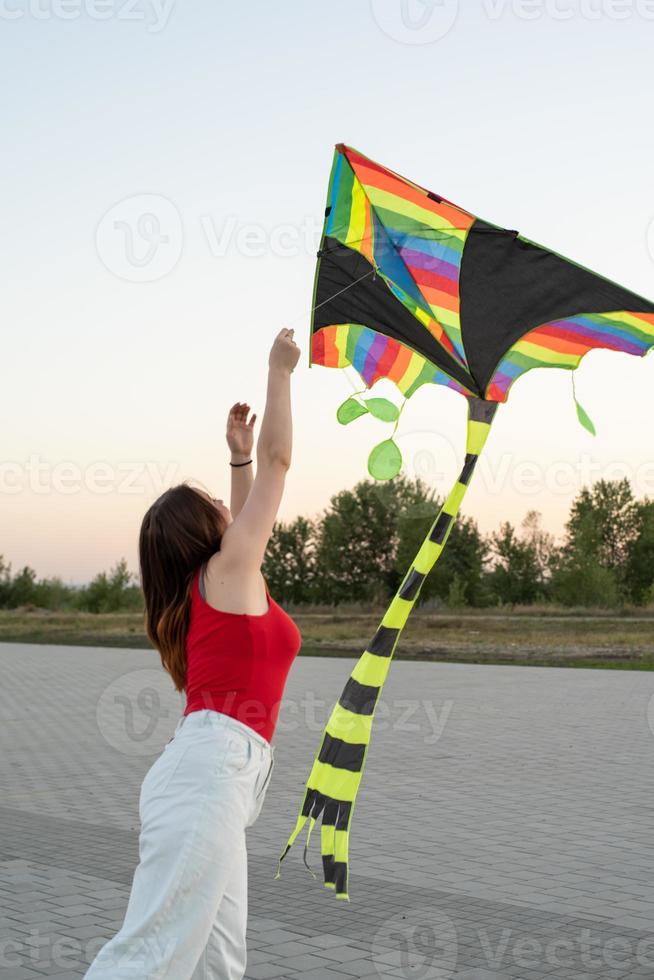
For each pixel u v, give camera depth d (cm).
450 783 858
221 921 265
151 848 241
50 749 1060
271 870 572
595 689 1645
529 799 787
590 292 283
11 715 1345
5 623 3997
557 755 1009
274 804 769
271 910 493
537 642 2642
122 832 663
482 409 293
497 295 286
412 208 282
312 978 399
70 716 1331
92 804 764
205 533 271
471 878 554
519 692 1603
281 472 266
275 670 262
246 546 259
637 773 905
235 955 268
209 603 260
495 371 289
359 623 3388
